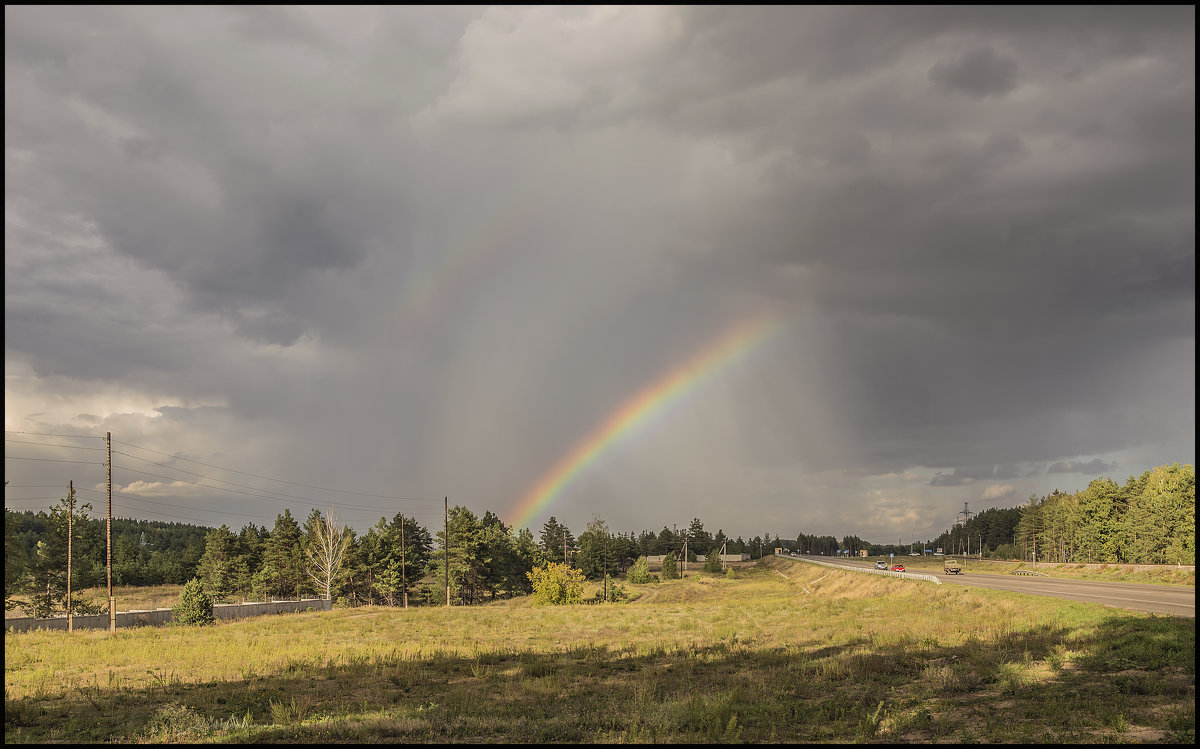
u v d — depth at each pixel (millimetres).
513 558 128750
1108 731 13758
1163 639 21578
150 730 16078
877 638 29812
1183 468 91062
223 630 44219
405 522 125562
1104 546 112500
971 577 76312
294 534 113062
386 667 26703
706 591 108312
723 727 15664
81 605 79938
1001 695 17672
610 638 36750
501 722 16516
